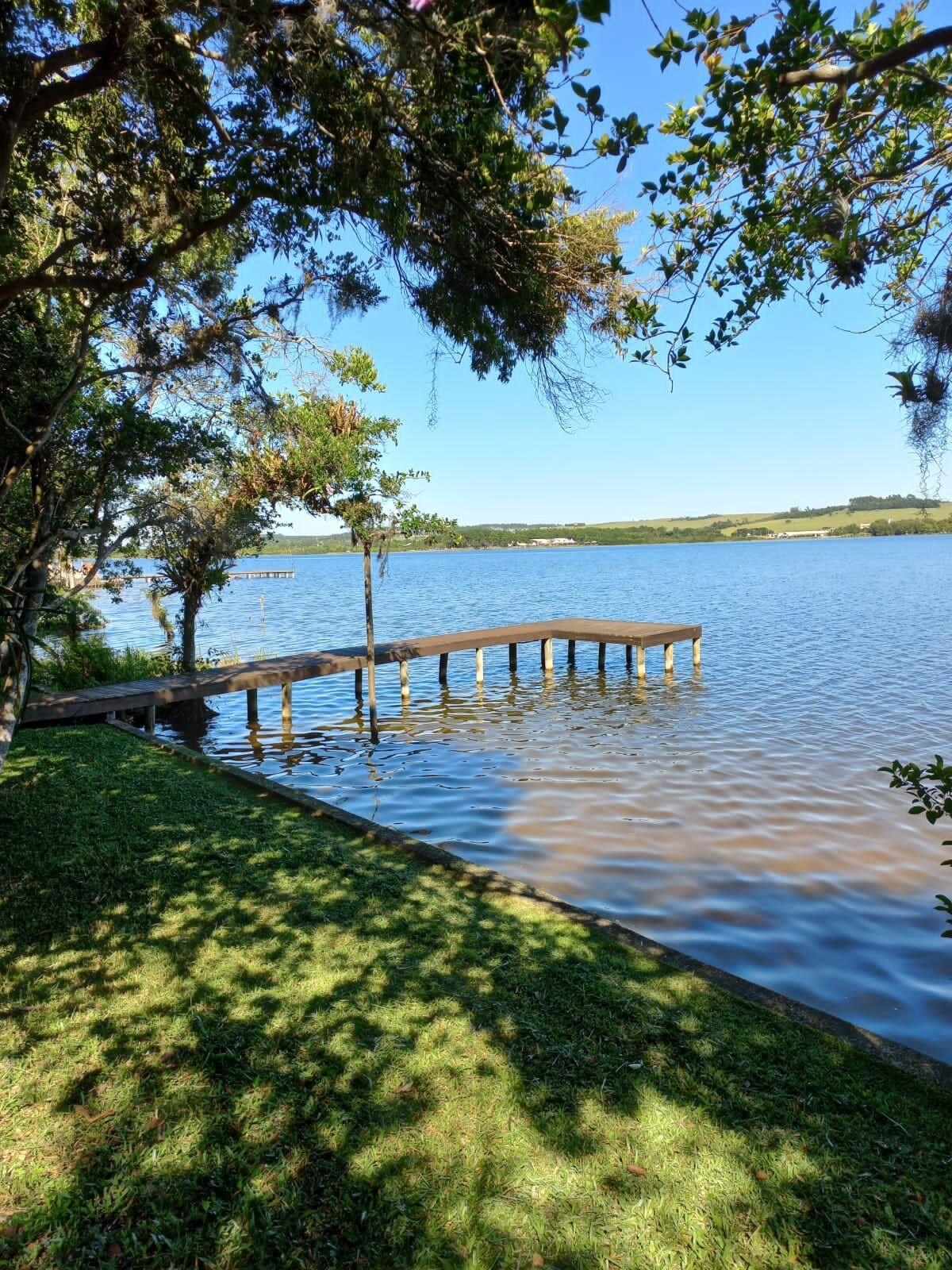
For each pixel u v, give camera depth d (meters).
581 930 4.79
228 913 4.84
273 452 12.14
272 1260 2.39
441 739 14.35
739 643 26.73
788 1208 2.60
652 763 12.28
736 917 6.63
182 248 4.35
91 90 3.59
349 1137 2.90
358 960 4.27
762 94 2.70
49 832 6.16
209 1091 3.14
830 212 2.75
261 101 3.99
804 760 12.29
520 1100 3.12
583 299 4.04
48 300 6.25
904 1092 3.24
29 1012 3.68
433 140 3.54
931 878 7.59
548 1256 2.41
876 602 41.56
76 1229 2.48
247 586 72.75
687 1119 3.02
